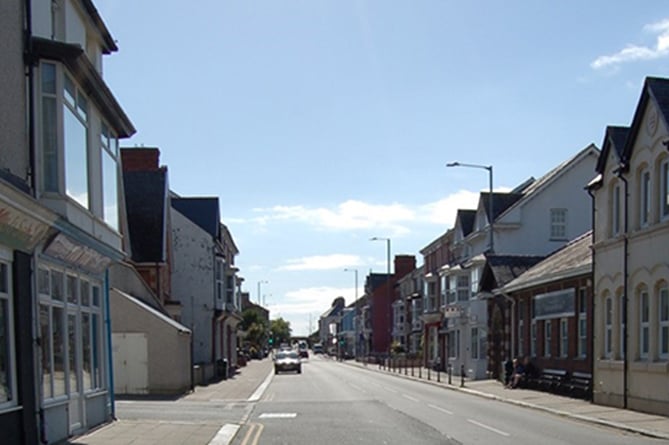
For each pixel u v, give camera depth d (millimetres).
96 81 15148
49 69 13547
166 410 21953
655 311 20625
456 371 46875
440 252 58000
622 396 22250
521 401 25016
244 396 28734
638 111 21734
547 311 30406
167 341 28250
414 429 17250
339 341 123688
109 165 17812
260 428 17703
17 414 11719
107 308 18047
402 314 83875
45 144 13500
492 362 38875
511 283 33656
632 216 22062
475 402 25859
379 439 15477
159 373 28141
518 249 42312
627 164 22312
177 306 39938
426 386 36406
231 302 55750
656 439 15594
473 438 15523
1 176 11125
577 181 42938
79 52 13641
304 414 21219
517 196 44625
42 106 13406
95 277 17125
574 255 29312
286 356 54844
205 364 39219
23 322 12117
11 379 11617
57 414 13789
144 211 40344
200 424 17688
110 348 18188
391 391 32156
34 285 12711
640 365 21078
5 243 11445
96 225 16188
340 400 26781
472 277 43344
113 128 18078
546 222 42656
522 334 33969
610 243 23375
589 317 25500
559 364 28969
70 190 14219
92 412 16469
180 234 47406
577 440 15250
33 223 12000
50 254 13453
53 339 13812
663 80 21312
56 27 16031
